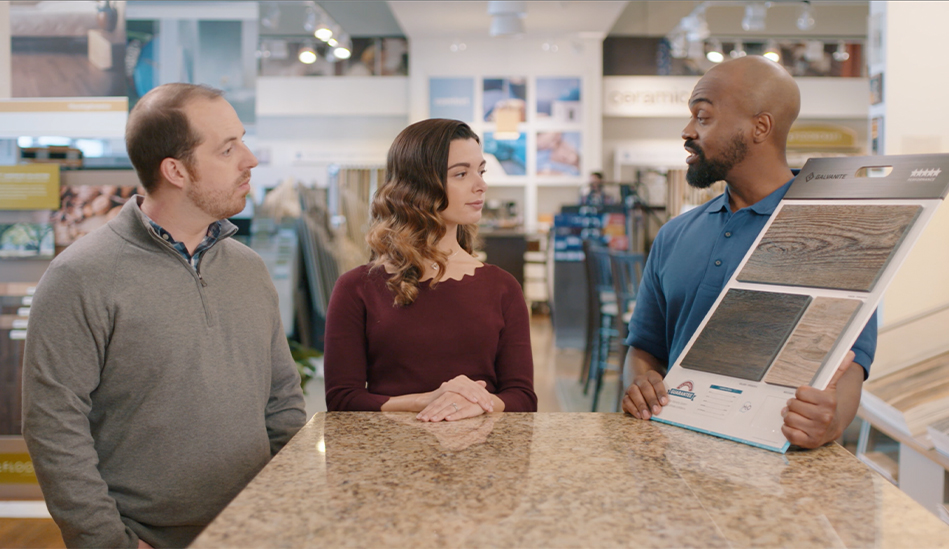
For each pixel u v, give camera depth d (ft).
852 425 12.66
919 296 9.16
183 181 4.47
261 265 5.16
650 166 34.83
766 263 3.88
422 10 28.73
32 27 10.08
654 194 34.06
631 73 34.01
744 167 4.89
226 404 4.62
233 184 4.59
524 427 3.75
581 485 2.84
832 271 3.53
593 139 33.65
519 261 28.96
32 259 9.81
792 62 33.58
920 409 6.90
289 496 2.71
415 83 33.53
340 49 26.66
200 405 4.50
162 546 4.51
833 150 33.73
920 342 8.10
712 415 3.59
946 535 2.39
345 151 34.68
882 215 3.49
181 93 4.50
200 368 4.52
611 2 27.50
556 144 33.71
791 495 2.75
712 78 4.92
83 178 10.36
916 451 7.04
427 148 5.17
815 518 2.53
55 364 4.19
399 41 33.96
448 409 3.99
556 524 2.46
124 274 4.35
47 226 9.83
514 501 2.66
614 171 35.01
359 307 5.35
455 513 2.55
